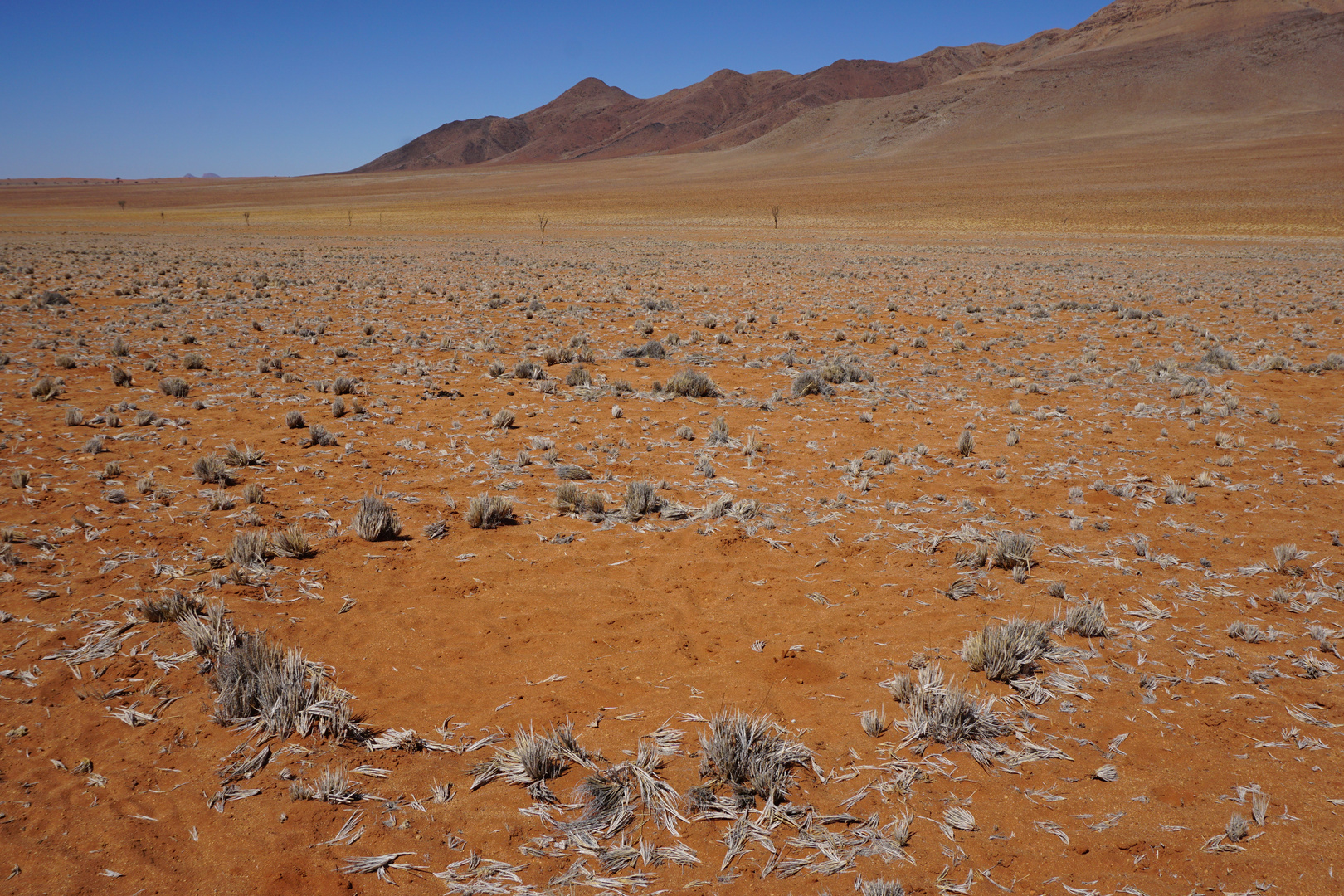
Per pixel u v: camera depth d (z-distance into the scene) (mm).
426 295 26297
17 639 4906
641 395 12883
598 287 30234
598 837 3611
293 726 4250
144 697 4461
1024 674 5004
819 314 23547
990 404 13016
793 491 8484
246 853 3430
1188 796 3965
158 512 7070
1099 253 49281
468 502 7820
